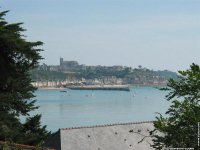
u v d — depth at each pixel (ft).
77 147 150.61
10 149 44.45
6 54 98.89
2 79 99.30
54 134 153.38
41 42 99.86
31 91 108.27
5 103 97.55
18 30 102.89
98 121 553.23
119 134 166.71
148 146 165.17
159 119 33.47
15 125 103.40
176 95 33.19
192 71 32.91
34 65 103.50
